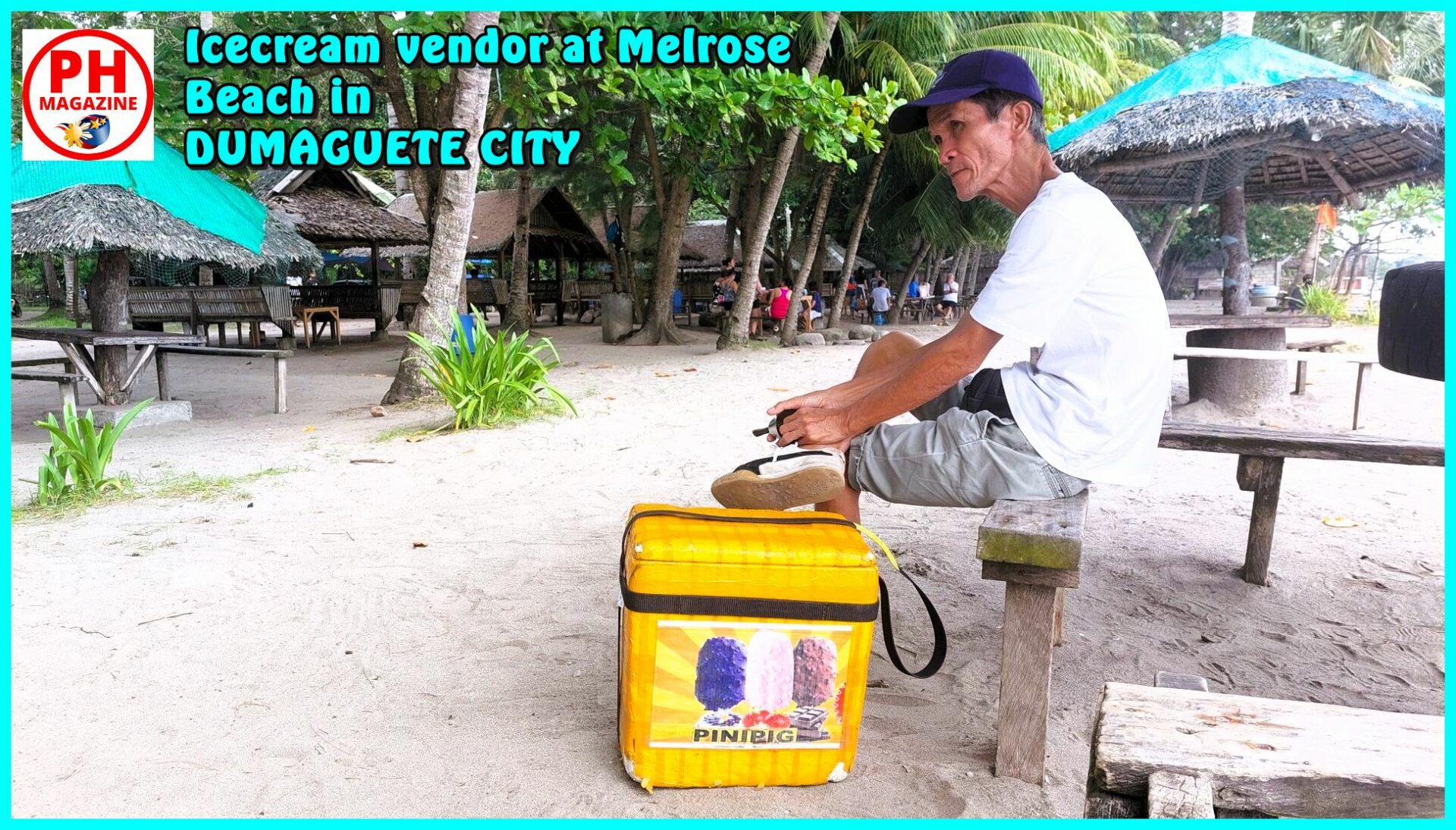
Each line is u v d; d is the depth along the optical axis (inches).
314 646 126.9
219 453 260.4
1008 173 103.0
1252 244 1179.9
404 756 98.7
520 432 279.3
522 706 109.7
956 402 112.9
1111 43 802.2
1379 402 335.6
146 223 304.5
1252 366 315.6
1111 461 96.8
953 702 111.9
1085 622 136.8
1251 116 276.1
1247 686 116.1
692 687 88.7
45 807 89.4
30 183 301.6
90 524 185.9
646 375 422.6
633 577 86.0
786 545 89.1
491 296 812.0
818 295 753.0
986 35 605.3
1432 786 51.7
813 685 89.7
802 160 686.5
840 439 102.2
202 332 722.2
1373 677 119.1
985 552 88.7
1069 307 96.0
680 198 592.4
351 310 717.9
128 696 112.5
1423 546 170.9
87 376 323.0
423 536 177.3
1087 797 57.8
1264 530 151.3
